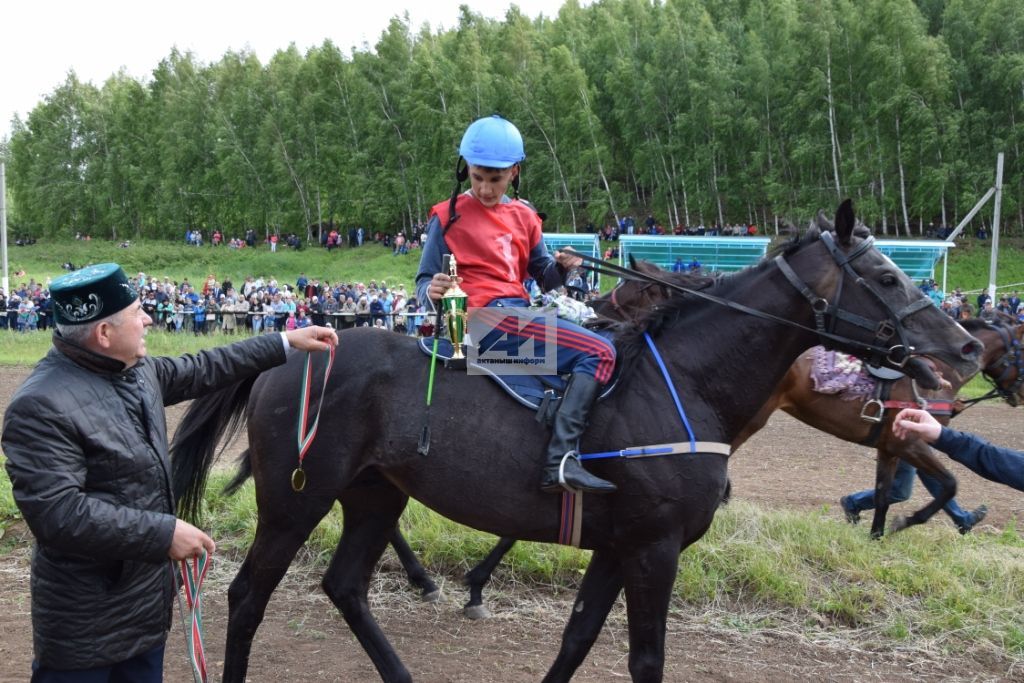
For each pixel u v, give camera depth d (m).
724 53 39.16
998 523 6.36
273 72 48.53
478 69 41.22
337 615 4.59
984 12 35.22
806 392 5.68
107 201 54.59
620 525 3.26
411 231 42.62
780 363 3.49
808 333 3.47
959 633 4.42
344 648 4.20
